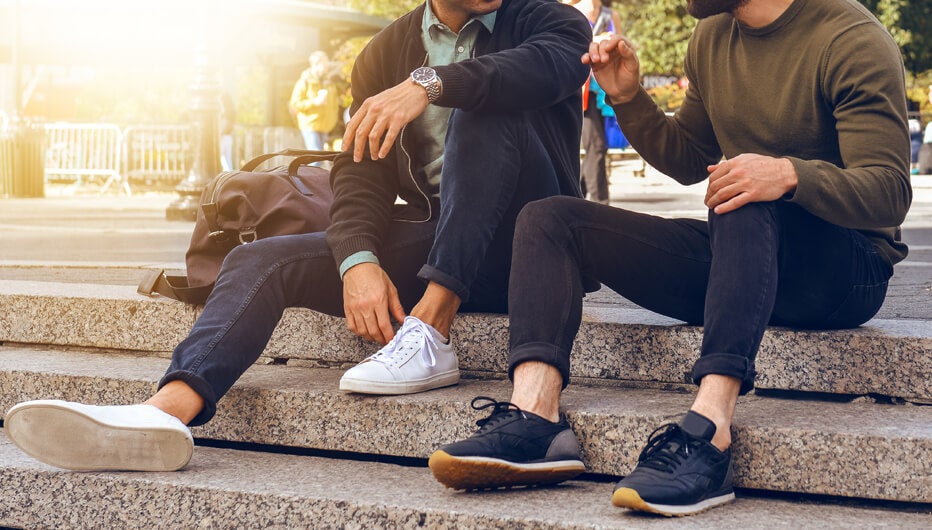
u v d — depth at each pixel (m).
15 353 3.38
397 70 3.09
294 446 2.76
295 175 3.24
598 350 2.85
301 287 2.82
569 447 2.42
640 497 2.17
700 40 2.81
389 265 2.93
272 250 2.79
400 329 2.75
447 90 2.62
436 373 2.75
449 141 2.71
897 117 2.45
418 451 2.64
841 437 2.33
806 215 2.51
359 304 2.77
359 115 2.65
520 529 2.20
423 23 3.04
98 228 8.63
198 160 9.81
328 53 17.20
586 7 8.34
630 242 2.59
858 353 2.62
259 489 2.42
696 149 2.93
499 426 2.37
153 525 2.49
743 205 2.37
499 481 2.36
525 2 3.04
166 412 2.52
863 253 2.60
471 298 2.98
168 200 14.74
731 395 2.31
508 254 2.88
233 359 2.61
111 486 2.51
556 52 2.81
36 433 2.46
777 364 2.69
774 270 2.35
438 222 2.77
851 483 2.32
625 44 2.80
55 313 3.42
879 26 2.53
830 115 2.57
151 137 16.44
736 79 2.70
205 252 3.19
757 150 2.70
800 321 2.68
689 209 9.61
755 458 2.39
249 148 16.14
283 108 17.61
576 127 3.04
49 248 6.52
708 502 2.26
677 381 2.78
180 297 3.18
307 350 3.13
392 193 3.01
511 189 2.70
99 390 2.97
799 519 2.23
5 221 9.63
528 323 2.45
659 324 2.79
